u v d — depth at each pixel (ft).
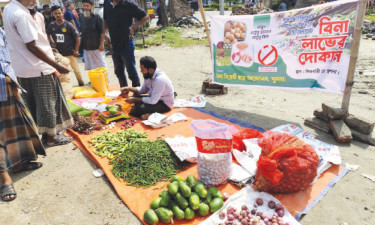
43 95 12.34
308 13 12.99
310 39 13.25
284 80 14.87
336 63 12.74
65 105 13.67
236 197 8.99
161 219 8.25
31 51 10.83
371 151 11.91
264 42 14.97
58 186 10.62
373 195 9.34
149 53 35.04
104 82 20.42
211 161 9.43
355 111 15.71
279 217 8.24
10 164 10.62
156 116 15.06
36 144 11.84
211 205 8.52
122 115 16.01
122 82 20.66
